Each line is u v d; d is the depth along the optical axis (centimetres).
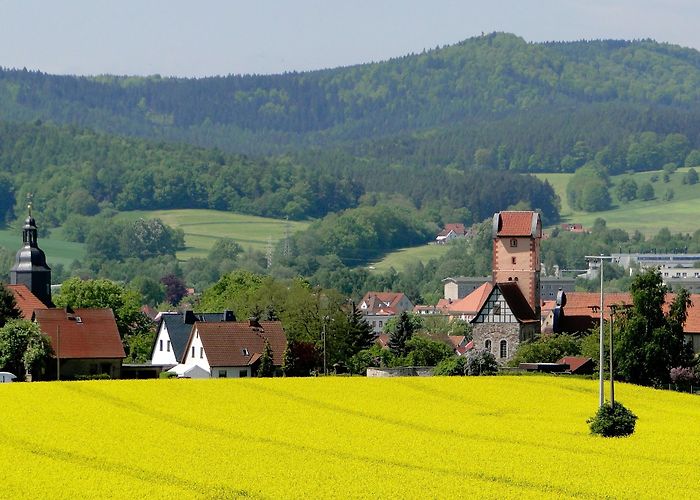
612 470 18950
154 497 16725
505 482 18025
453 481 17862
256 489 17262
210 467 18700
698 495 17325
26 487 17250
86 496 16788
